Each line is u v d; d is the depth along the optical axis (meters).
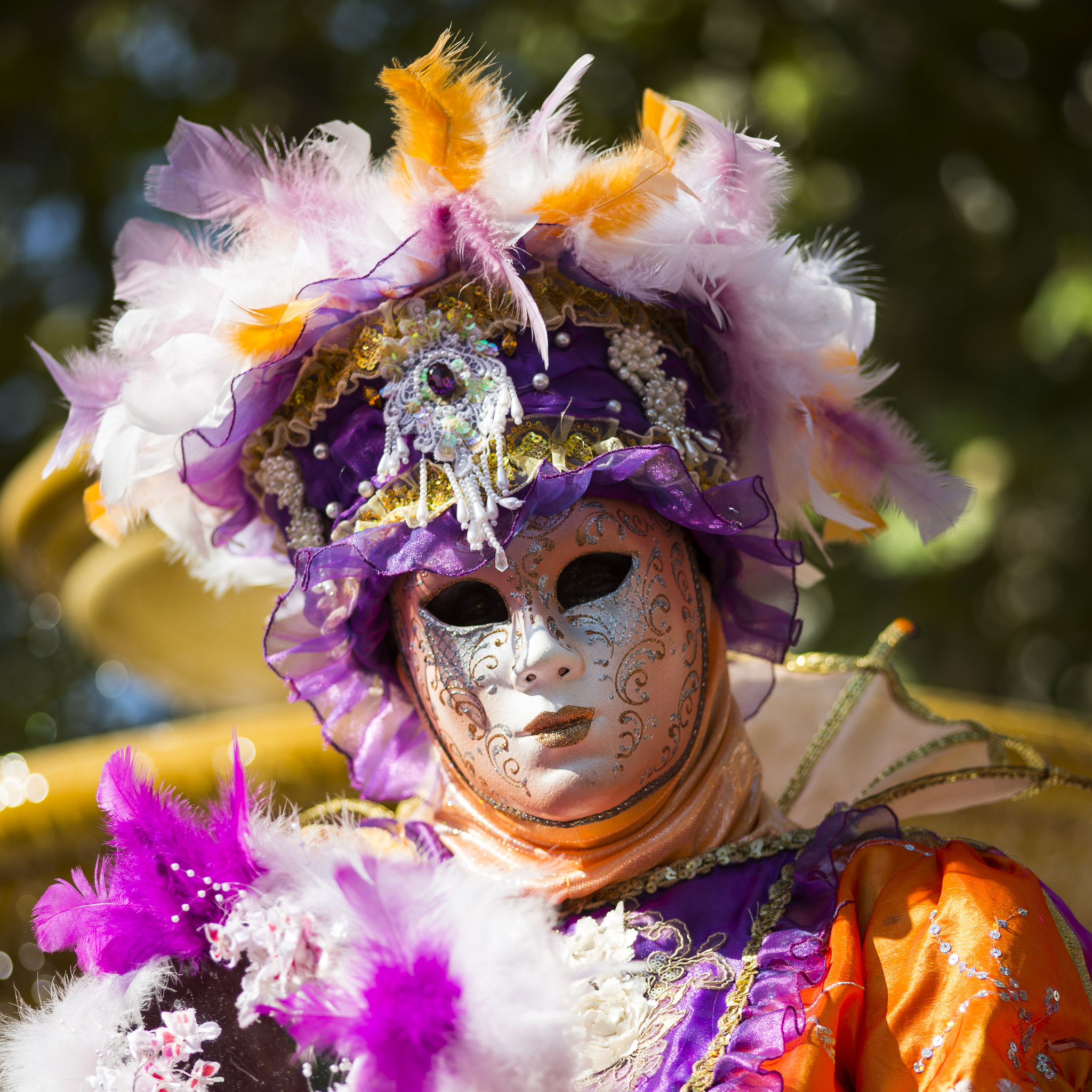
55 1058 2.25
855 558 7.89
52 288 9.25
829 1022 2.12
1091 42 8.05
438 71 2.46
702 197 2.60
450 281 2.52
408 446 2.46
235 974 2.25
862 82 8.09
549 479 2.34
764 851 2.52
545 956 1.92
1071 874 3.84
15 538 5.52
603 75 8.18
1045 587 8.57
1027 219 8.19
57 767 3.68
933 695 4.05
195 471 2.67
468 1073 1.79
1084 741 3.91
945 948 2.16
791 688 3.38
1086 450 7.88
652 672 2.45
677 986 2.30
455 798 2.68
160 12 9.02
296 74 8.84
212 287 2.57
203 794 3.66
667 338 2.67
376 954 1.89
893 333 8.21
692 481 2.44
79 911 2.24
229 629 6.05
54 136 9.22
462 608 2.51
